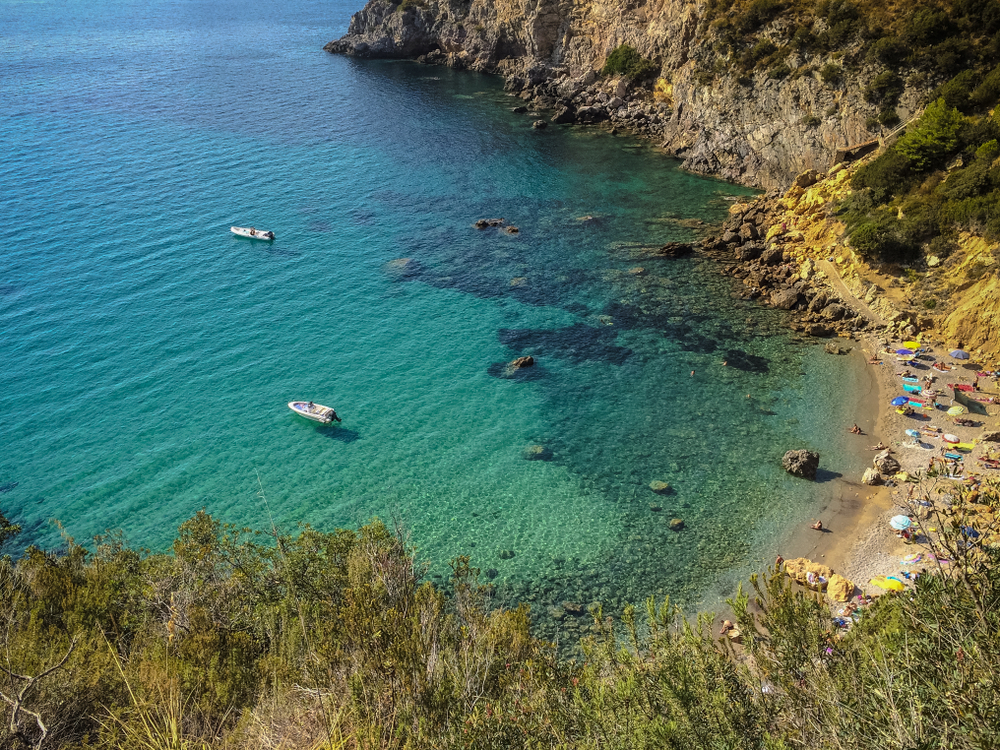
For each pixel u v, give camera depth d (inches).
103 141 4512.8
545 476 1836.9
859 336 2335.1
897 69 3056.1
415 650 532.1
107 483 1862.7
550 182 3890.3
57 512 1766.7
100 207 3570.4
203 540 1096.2
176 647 712.4
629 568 1530.5
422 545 1614.2
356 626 575.2
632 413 2069.4
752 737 404.2
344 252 3154.5
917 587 403.9
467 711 481.7
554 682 523.8
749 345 2362.2
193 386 2268.7
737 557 1545.3
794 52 3442.4
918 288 2347.4
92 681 558.6
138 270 2987.2
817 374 2185.0
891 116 3019.2
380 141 4603.8
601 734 435.2
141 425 2086.6
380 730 455.5
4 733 479.2
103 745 500.1
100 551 1198.3
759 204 3225.9
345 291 2834.6
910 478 1690.5
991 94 2682.1
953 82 2802.7
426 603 692.7
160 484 1857.8
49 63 6929.1
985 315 2148.1
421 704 486.6
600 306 2650.1
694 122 4092.0
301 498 1792.6
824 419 1985.7
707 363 2281.0
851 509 1657.2
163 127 4817.9
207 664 654.5
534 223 3388.3
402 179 3986.2
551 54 5605.3
